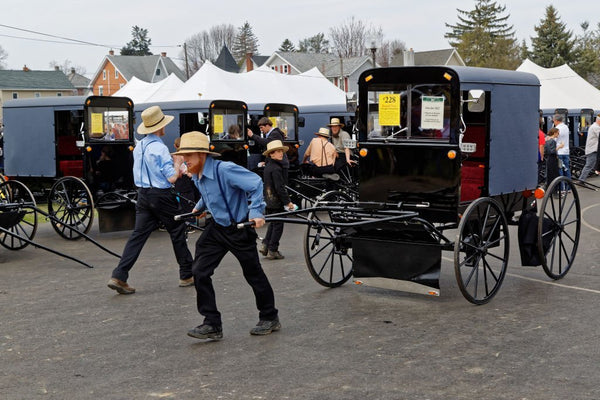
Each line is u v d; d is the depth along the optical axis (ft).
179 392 14.82
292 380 15.34
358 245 22.56
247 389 14.87
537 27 242.37
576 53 239.30
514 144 24.62
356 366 16.14
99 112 37.76
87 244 35.53
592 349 16.97
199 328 18.24
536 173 26.25
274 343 18.07
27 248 34.47
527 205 26.20
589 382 14.80
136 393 14.84
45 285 25.79
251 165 49.73
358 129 23.12
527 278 25.41
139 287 25.07
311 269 23.79
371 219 21.12
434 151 21.59
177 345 18.12
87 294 24.18
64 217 37.91
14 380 15.80
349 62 214.69
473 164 25.49
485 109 23.44
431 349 17.25
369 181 22.94
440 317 20.17
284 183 29.55
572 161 71.05
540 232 23.73
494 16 273.95
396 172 22.38
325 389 14.74
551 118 75.05
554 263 28.09
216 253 18.30
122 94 95.66
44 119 40.73
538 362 16.12
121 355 17.40
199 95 68.18
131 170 38.83
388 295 23.07
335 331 19.01
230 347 17.83
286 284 24.95
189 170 17.84
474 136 25.38
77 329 19.83
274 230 29.45
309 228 23.58
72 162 43.01
